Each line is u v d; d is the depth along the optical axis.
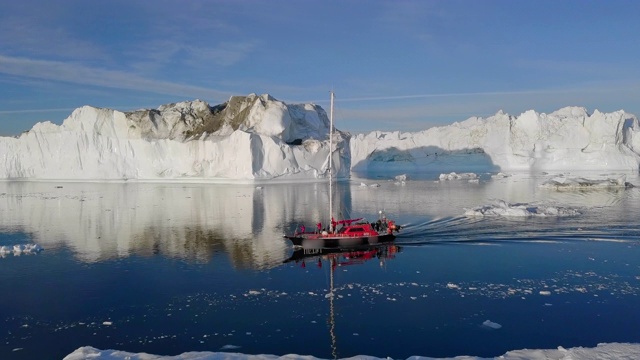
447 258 22.47
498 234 27.27
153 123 75.75
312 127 79.06
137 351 13.37
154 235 29.22
